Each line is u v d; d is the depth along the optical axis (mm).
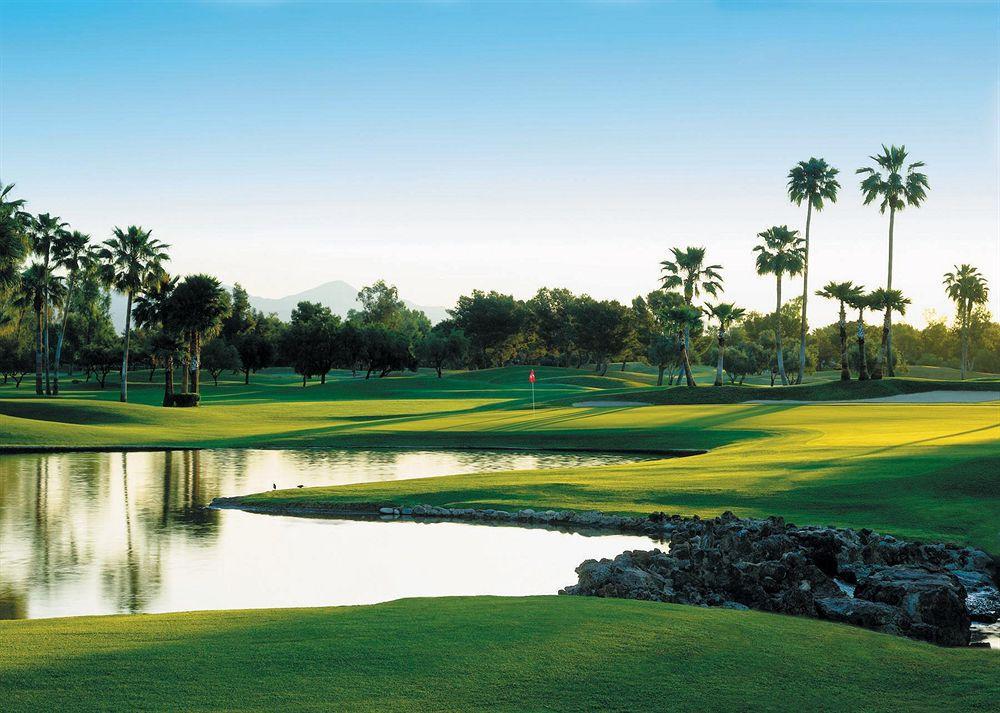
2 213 68000
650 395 81312
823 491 27438
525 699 8586
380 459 45281
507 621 11383
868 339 129250
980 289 141500
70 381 137875
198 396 82312
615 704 8586
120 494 33344
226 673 9070
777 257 101188
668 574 17109
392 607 12539
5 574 20766
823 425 52000
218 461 44625
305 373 124875
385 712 8117
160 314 83000
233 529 26250
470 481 33000
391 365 139500
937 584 15352
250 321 166500
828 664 10172
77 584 19750
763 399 77875
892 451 34594
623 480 31812
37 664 9312
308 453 48594
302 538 24797
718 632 11195
